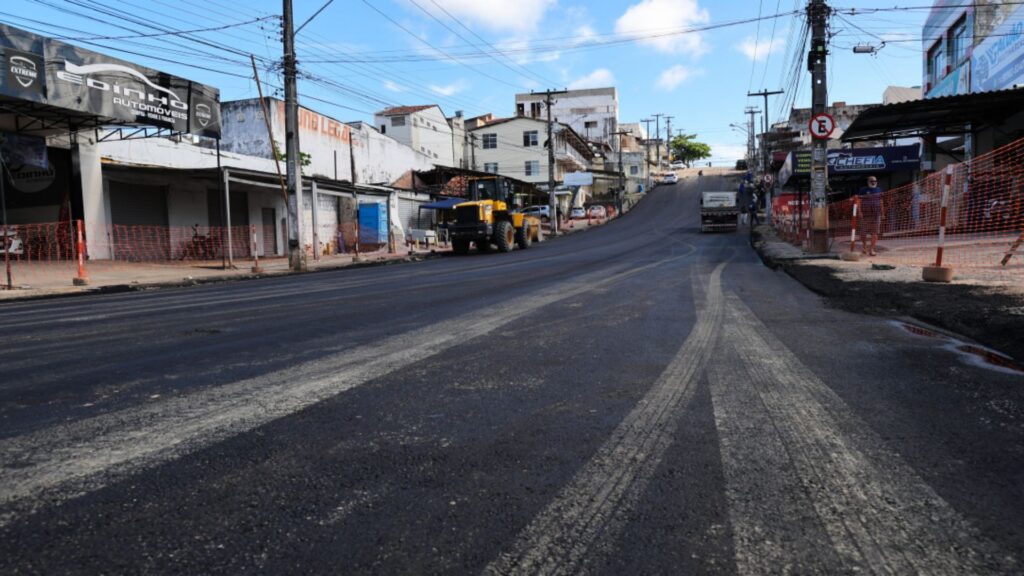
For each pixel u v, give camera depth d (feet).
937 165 75.31
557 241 111.24
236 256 79.51
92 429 10.87
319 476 8.78
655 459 9.30
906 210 60.75
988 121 57.67
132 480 8.68
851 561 6.49
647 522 7.38
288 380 14.16
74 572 6.40
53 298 39.01
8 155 50.39
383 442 10.11
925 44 77.00
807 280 33.40
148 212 68.95
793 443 9.89
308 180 74.23
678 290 31.24
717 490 8.23
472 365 15.47
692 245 82.02
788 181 86.99
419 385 13.60
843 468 8.89
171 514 7.66
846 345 17.44
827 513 7.55
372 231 98.53
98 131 61.00
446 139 176.35
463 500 7.99
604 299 28.14
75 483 8.60
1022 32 50.96
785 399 12.30
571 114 290.56
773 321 21.66
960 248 43.39
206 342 19.25
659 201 231.30
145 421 11.29
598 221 178.40
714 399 12.34
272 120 95.96
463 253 85.30
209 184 75.00
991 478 8.48
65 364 16.38
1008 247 41.29
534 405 12.05
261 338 19.79
